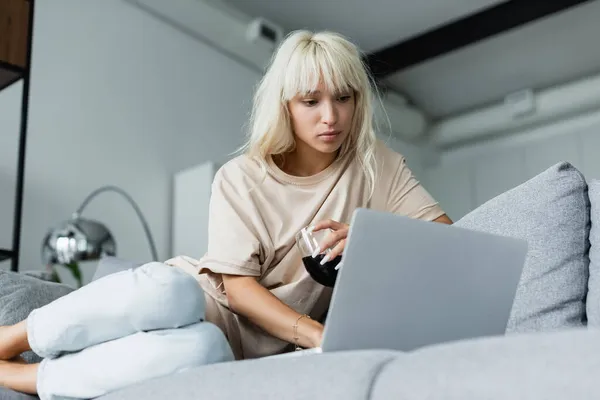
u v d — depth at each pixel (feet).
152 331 3.72
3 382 4.05
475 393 2.03
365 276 2.95
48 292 5.20
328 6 16.17
